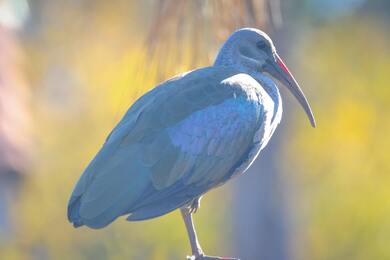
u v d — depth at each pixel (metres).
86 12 22.06
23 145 16.89
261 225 21.27
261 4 10.90
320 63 23.45
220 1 10.64
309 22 19.41
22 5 15.63
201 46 10.76
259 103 10.82
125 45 21.38
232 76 10.89
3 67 16.45
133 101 11.43
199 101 10.62
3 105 16.50
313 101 23.61
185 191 10.56
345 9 20.12
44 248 22.86
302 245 22.97
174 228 22.36
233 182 21.28
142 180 10.29
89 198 10.12
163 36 10.58
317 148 23.83
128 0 21.56
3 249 19.55
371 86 23.88
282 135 21.00
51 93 24.00
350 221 23.80
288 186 21.53
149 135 10.43
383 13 21.22
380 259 23.66
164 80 10.80
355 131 23.84
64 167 23.50
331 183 24.00
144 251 22.44
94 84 23.67
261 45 11.38
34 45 22.14
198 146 10.54
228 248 21.53
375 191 24.02
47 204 22.91
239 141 10.72
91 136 23.75
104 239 22.73
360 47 22.95
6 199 18.11
